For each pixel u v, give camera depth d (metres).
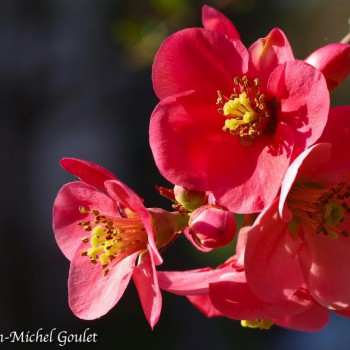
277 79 0.45
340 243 0.46
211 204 0.46
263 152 0.45
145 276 0.46
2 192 1.11
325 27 1.01
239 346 1.02
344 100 1.01
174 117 0.46
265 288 0.45
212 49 0.46
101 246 0.47
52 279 1.08
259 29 1.04
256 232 0.44
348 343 1.05
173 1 0.75
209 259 0.97
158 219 0.46
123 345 1.00
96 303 0.47
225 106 0.46
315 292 0.45
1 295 1.04
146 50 0.77
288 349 1.03
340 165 0.46
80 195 0.48
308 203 0.46
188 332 1.03
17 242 1.09
